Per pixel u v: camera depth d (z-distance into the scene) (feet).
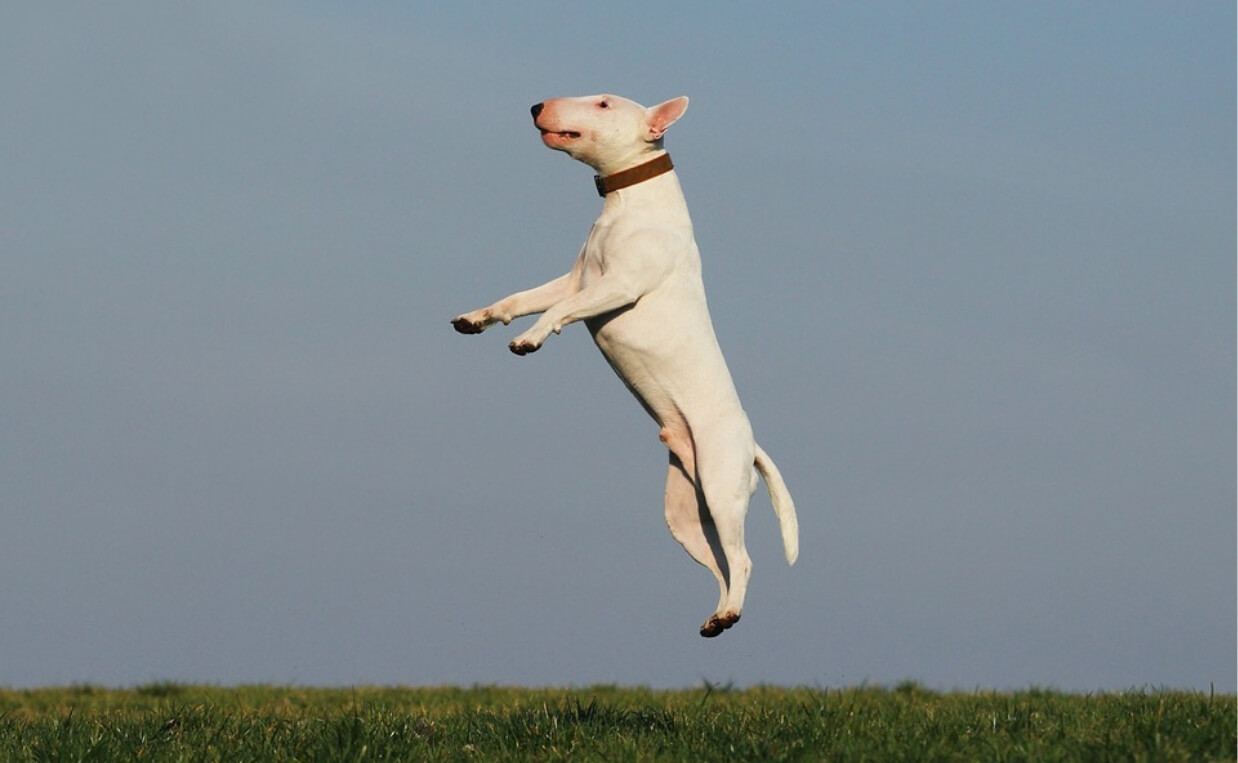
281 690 55.62
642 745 28.81
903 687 46.57
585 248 33.37
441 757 28.12
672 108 32.60
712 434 32.14
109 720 33.96
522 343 30.78
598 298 31.53
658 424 33.27
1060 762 25.96
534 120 33.17
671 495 33.42
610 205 33.06
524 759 27.81
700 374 32.32
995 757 26.55
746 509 32.17
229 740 29.73
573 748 28.89
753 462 32.65
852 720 31.09
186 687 56.49
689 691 51.80
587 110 32.60
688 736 29.60
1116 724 29.76
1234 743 27.04
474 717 33.83
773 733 29.40
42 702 50.67
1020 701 40.22
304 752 28.45
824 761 26.58
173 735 30.48
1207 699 34.81
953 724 30.66
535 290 33.76
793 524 34.09
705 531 33.35
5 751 28.63
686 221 33.06
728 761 27.02
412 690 55.26
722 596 32.94
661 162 33.04
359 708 40.68
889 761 26.43
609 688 54.39
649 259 31.96
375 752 28.04
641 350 32.17
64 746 28.17
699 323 32.53
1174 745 26.71
